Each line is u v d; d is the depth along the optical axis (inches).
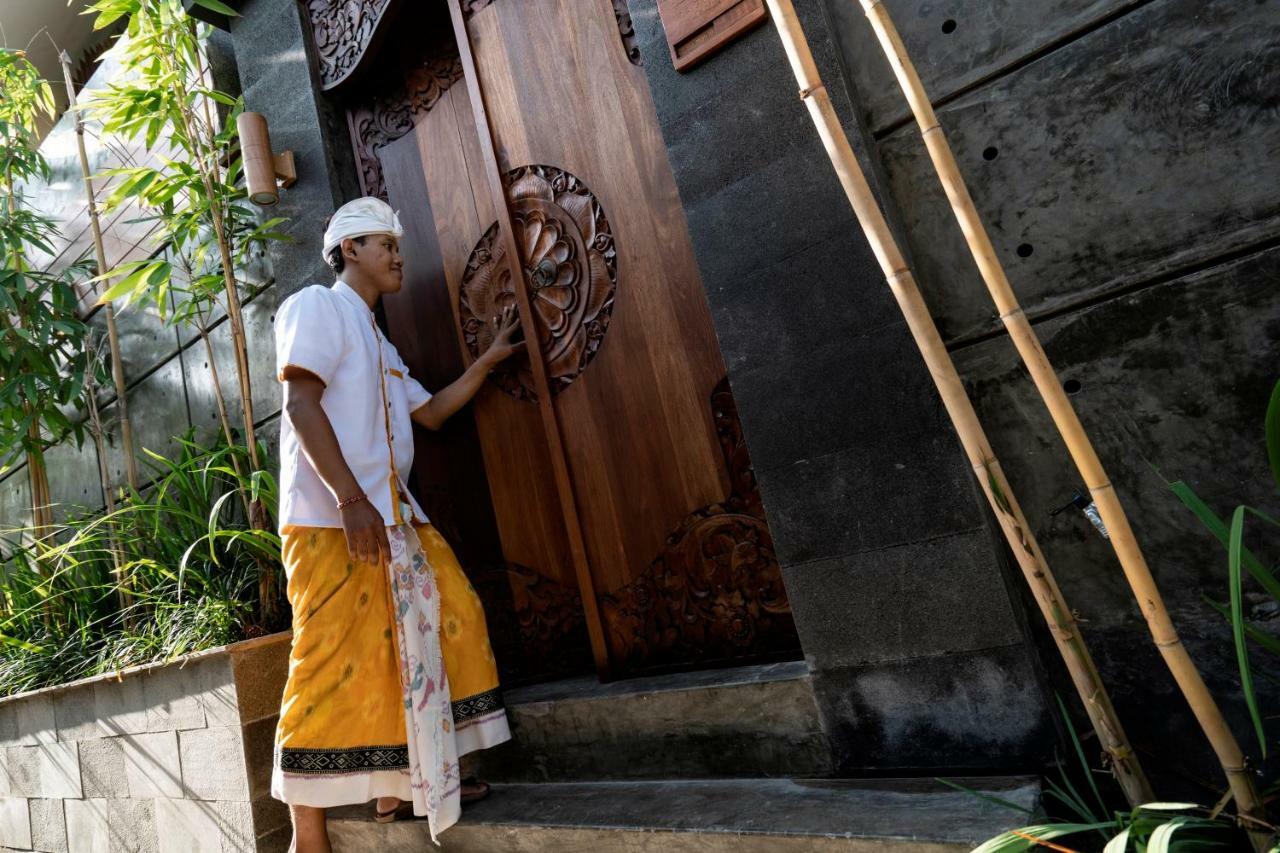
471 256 97.8
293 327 68.6
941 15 61.4
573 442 87.4
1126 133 54.7
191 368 136.7
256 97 112.9
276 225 110.0
